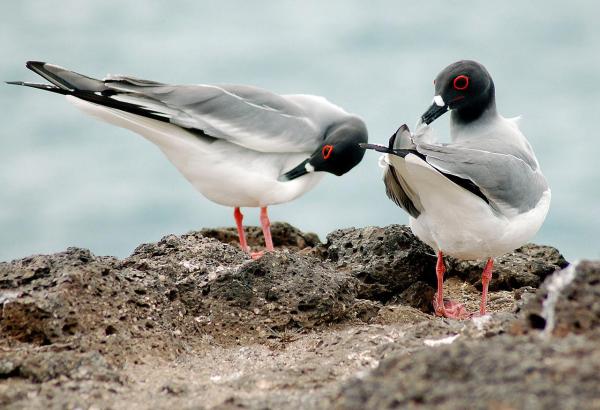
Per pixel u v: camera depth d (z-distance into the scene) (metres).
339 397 7.66
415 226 12.63
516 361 7.30
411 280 13.48
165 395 8.99
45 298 10.24
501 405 6.84
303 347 10.96
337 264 13.80
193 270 12.20
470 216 11.82
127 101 14.33
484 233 11.98
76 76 14.25
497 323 9.76
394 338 10.49
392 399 7.25
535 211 12.30
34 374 9.23
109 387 9.09
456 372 7.42
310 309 11.68
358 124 16.03
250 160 15.20
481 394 7.00
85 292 10.55
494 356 7.41
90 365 9.45
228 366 10.24
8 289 10.61
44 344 10.15
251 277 11.92
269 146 15.20
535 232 12.60
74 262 10.99
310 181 15.89
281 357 10.55
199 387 9.27
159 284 11.37
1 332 10.18
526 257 14.50
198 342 11.01
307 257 12.44
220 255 12.66
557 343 7.56
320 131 15.91
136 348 10.33
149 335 10.58
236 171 15.05
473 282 14.22
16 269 10.90
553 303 8.23
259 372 9.62
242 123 15.01
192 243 12.95
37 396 8.77
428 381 7.39
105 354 10.09
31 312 10.15
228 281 11.87
